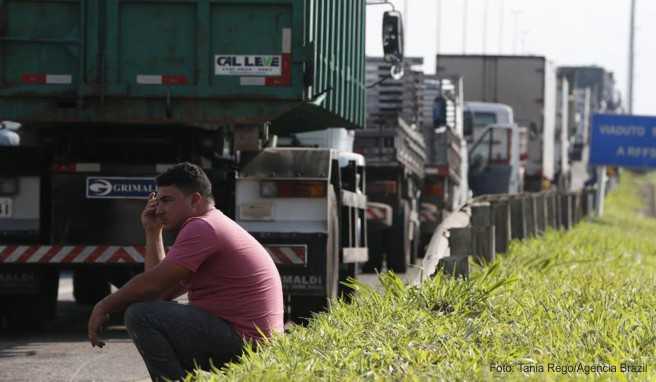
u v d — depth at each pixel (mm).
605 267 34031
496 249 37156
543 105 86500
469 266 25609
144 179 26453
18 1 25922
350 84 33438
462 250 26688
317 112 30188
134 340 15797
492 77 86375
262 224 26703
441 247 27531
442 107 55281
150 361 15758
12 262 25984
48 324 28609
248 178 26734
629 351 17281
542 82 86375
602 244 45969
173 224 16312
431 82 60594
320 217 26672
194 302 16203
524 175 88625
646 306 23078
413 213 49562
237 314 16125
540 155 88688
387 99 53906
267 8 25828
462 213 36688
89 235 26422
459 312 20719
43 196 26562
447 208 58031
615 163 94125
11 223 26500
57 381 20359
